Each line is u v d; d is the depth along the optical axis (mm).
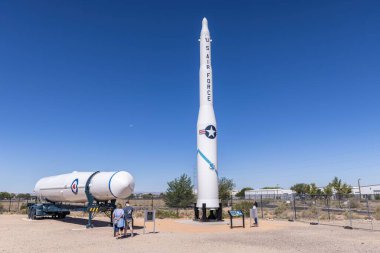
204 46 28484
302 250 14367
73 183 26906
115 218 18844
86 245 15883
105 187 23672
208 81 27891
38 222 28797
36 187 34219
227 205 57188
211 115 27406
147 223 26641
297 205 53281
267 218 33312
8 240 17734
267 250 14391
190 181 52594
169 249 14695
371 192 87375
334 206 49781
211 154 26859
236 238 18109
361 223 27266
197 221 26219
